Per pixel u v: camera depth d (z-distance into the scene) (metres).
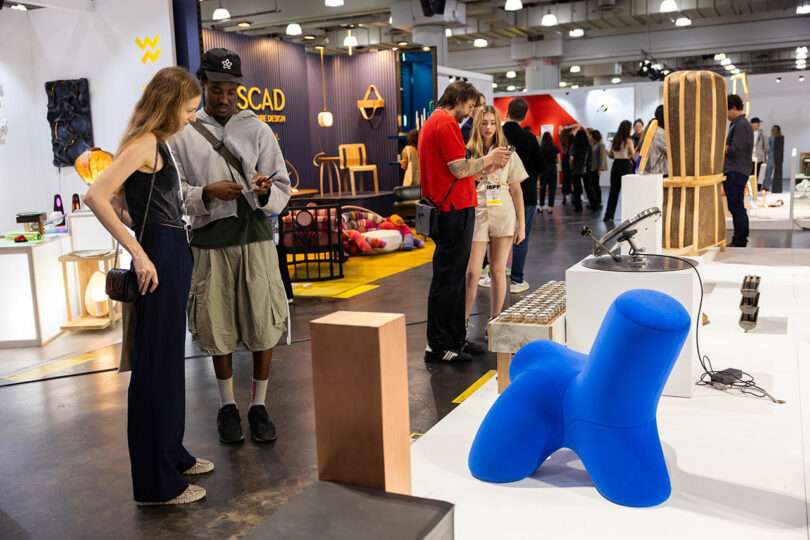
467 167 3.81
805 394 3.29
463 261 4.06
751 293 4.36
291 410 3.49
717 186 6.32
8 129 6.47
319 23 18.52
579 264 3.45
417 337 4.79
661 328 2.12
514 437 2.50
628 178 3.99
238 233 3.02
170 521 2.41
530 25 18.59
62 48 6.32
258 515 2.43
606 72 27.70
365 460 1.56
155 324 2.45
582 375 2.42
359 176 12.60
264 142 3.06
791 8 18.66
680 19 18.11
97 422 3.43
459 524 2.25
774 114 19.73
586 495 2.42
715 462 2.62
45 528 2.40
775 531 2.14
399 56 12.04
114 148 6.35
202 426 3.30
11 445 3.16
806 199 11.09
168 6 5.96
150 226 2.45
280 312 3.13
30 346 5.03
